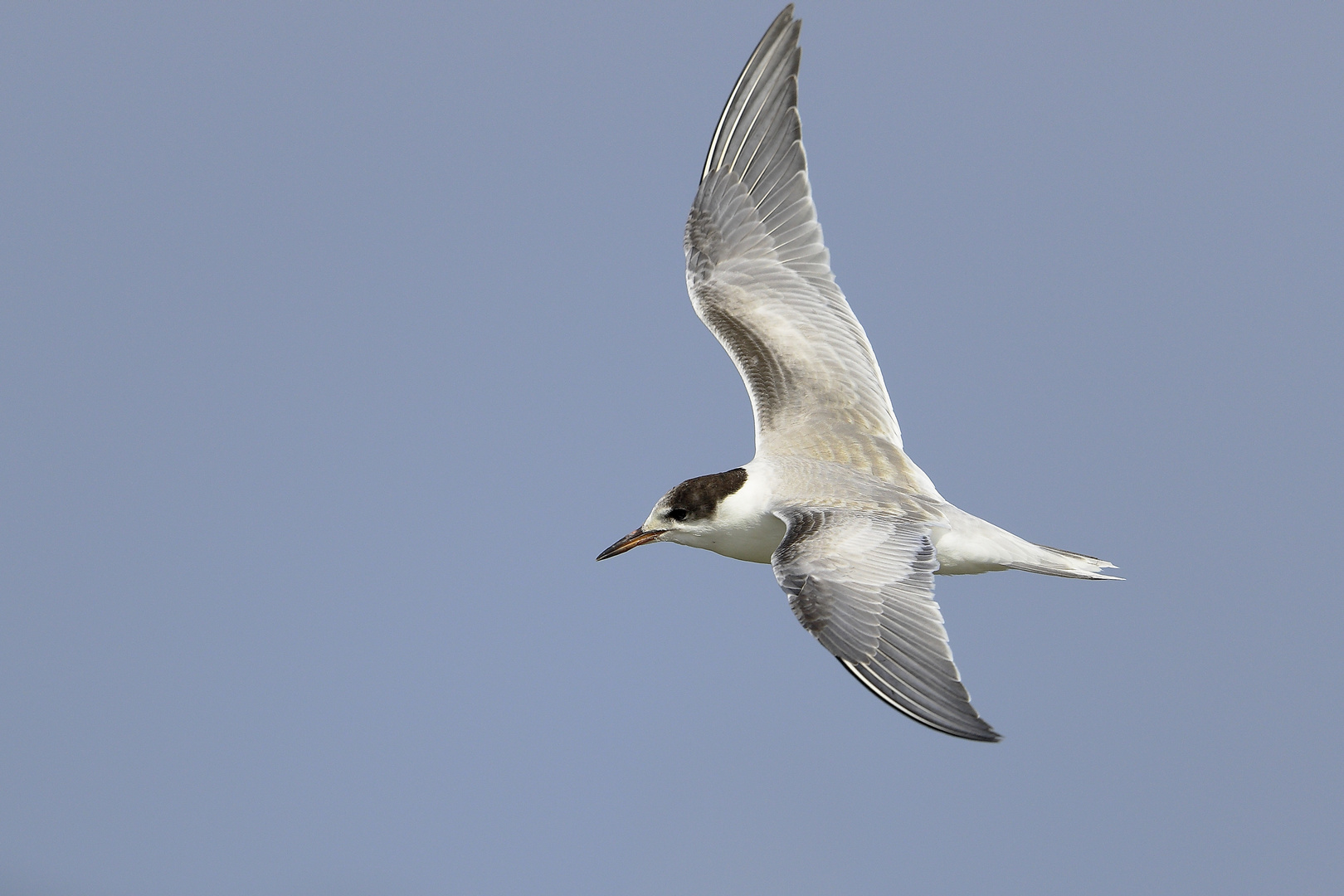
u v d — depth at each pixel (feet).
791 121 52.26
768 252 51.47
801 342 48.96
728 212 52.65
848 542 39.40
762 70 53.42
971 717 34.06
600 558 46.29
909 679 35.40
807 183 51.47
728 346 49.55
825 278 50.21
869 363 48.24
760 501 44.34
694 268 52.34
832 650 36.40
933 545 39.50
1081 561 43.09
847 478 43.83
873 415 47.14
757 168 52.65
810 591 37.70
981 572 43.29
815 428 46.47
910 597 37.29
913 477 44.83
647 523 46.37
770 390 47.93
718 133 53.72
